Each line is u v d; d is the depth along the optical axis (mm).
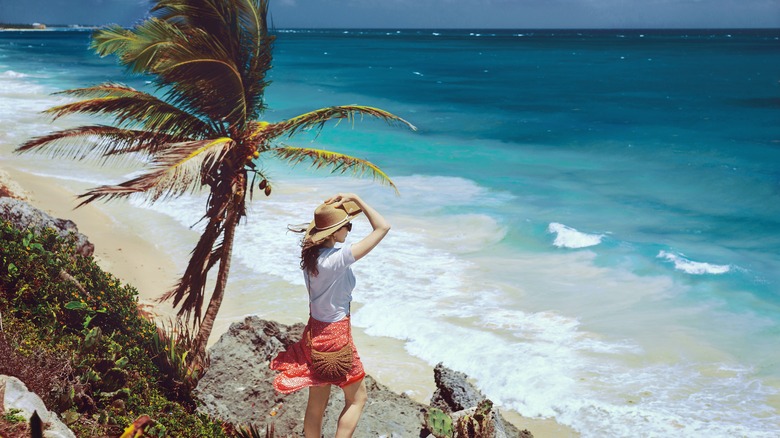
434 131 39031
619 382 11695
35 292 9766
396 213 21641
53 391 6633
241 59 10047
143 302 14953
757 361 12328
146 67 9320
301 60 103500
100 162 26344
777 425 10375
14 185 20656
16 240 10727
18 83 54969
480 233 19703
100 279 11078
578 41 197250
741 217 21641
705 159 30766
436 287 15812
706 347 12836
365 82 68375
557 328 13734
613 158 31391
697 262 16984
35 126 33812
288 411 7992
